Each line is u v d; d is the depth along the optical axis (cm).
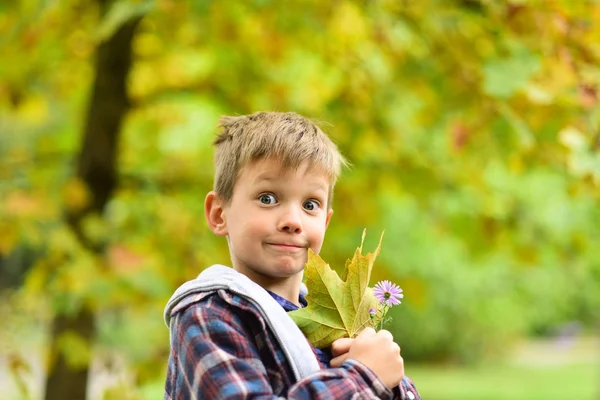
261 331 156
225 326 154
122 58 470
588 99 301
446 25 359
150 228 443
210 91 535
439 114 407
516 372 1870
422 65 406
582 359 2289
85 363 391
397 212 1033
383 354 155
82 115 555
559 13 311
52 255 391
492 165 471
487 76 308
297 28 443
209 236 469
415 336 1930
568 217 512
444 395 1375
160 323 461
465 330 1962
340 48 434
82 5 455
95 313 447
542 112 314
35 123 640
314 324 162
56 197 429
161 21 446
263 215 164
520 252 481
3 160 519
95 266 390
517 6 313
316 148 169
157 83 533
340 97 446
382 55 418
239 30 451
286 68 537
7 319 396
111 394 371
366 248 1084
